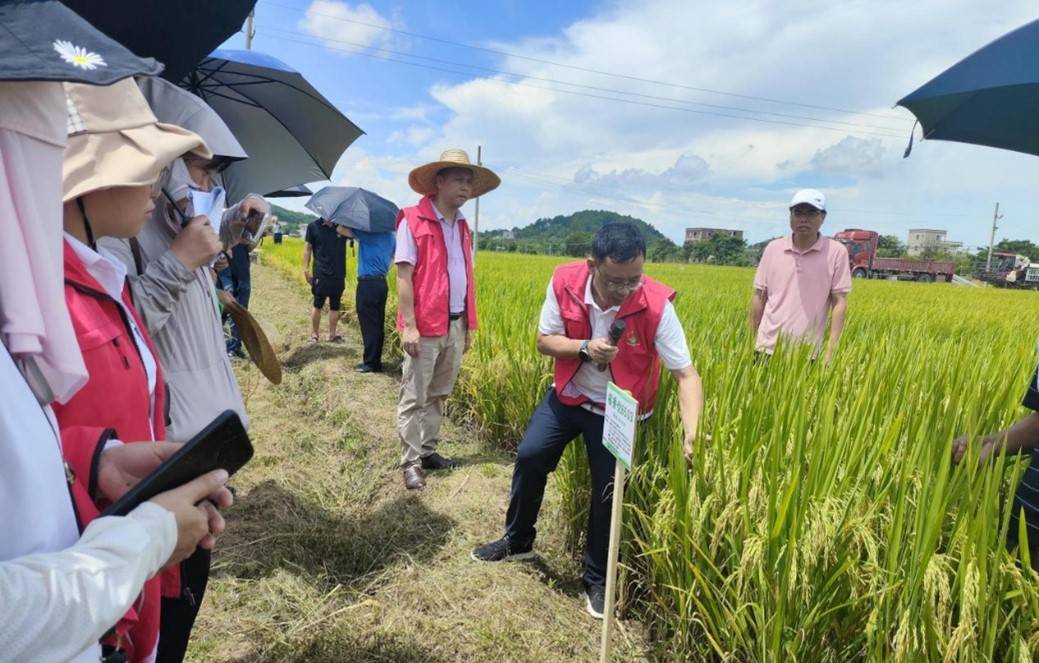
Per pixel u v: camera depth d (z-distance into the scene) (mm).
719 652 2143
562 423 2902
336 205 6672
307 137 3838
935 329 8516
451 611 2752
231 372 2516
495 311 6379
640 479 2705
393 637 2580
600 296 2633
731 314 8125
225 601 2779
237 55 3398
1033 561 1921
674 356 2604
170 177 2125
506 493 4035
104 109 1205
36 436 891
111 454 1283
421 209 3916
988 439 2174
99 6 1860
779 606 1906
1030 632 1664
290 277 17625
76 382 1021
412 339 3914
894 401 2697
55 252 985
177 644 1926
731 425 2617
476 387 5105
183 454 1099
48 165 958
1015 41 1867
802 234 4422
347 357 7484
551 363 4430
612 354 2527
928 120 2385
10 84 884
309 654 2508
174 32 2092
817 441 2289
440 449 4902
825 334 4684
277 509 3662
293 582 2938
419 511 3768
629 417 2139
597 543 2840
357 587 3000
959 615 1704
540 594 2938
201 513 1127
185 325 2256
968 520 1789
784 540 2008
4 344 928
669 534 2377
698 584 2314
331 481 4219
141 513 1011
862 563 1938
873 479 2197
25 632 780
